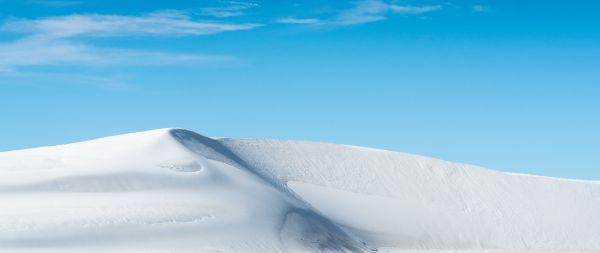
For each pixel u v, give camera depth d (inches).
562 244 4126.5
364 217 3831.2
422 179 4453.7
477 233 4030.5
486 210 4291.3
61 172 3006.9
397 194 4229.8
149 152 3452.3
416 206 4141.2
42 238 2432.3
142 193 2952.8
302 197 3841.0
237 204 3021.7
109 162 3233.3
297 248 2898.6
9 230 2439.7
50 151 3572.8
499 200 4426.7
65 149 3614.7
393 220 3890.3
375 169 4441.4
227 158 3814.0
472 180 4554.6
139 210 2733.8
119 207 2741.1
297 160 4306.1
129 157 3351.4
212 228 2751.0
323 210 3759.8
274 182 3850.9
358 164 4448.8
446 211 4173.2
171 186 3058.6
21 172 3024.1
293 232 3002.0
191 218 2775.6
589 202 4594.0
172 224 2689.5
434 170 4566.9
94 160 3329.2
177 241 2598.4
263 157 4197.8
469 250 3821.4
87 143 3732.8
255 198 3149.6
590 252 4072.3
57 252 2377.0
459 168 4640.8
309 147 4480.8
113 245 2492.6
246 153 4146.2
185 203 2888.8
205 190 3095.5
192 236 2655.0
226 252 2610.7
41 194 2839.6
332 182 4178.2
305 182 4077.3
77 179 2957.7
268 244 2800.2
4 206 2669.8
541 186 4662.9
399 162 4576.8
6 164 3245.6
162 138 3627.0
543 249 4028.1
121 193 2935.5
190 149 3644.2
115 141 3713.1
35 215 2576.3
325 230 3193.9
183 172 3208.7
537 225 4264.3
